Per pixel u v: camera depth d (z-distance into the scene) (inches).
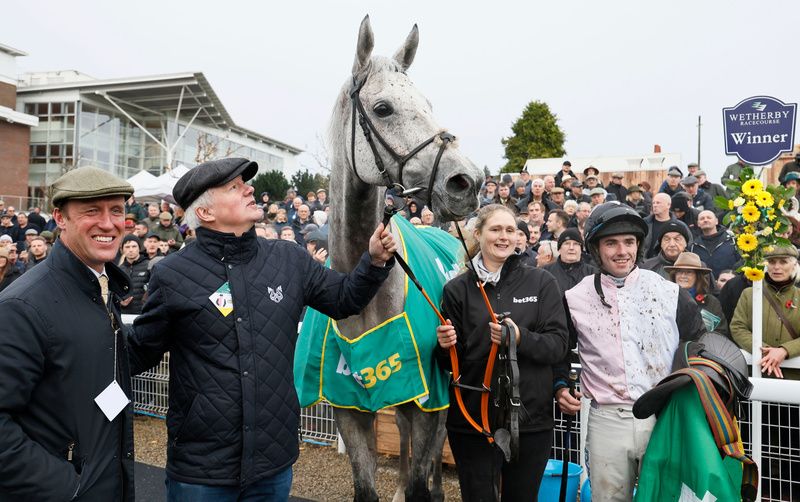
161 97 890.1
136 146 956.6
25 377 56.0
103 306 64.6
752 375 112.4
